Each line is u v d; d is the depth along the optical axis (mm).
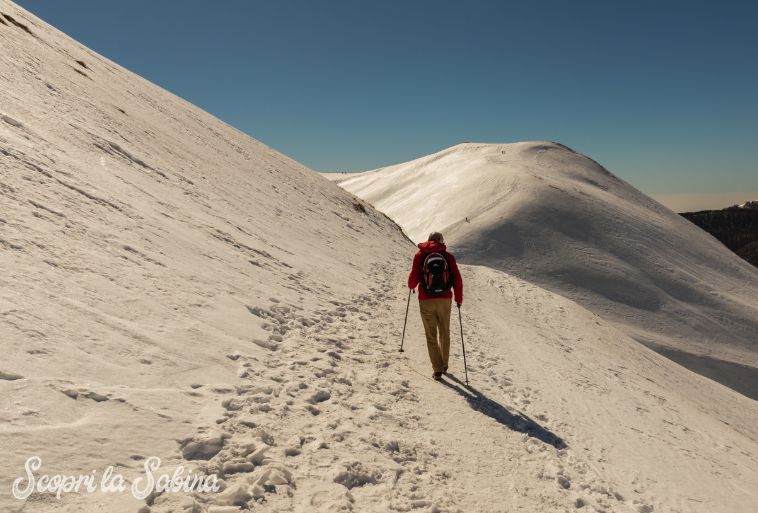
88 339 4332
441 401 6254
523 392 7641
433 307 7070
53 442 2957
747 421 17969
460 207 126500
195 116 29266
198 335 5590
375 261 19000
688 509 4984
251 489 3215
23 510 2439
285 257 12180
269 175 24625
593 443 6203
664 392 12484
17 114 9695
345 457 4039
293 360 6176
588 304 82625
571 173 166125
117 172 10344
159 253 7488
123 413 3561
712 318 83750
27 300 4340
